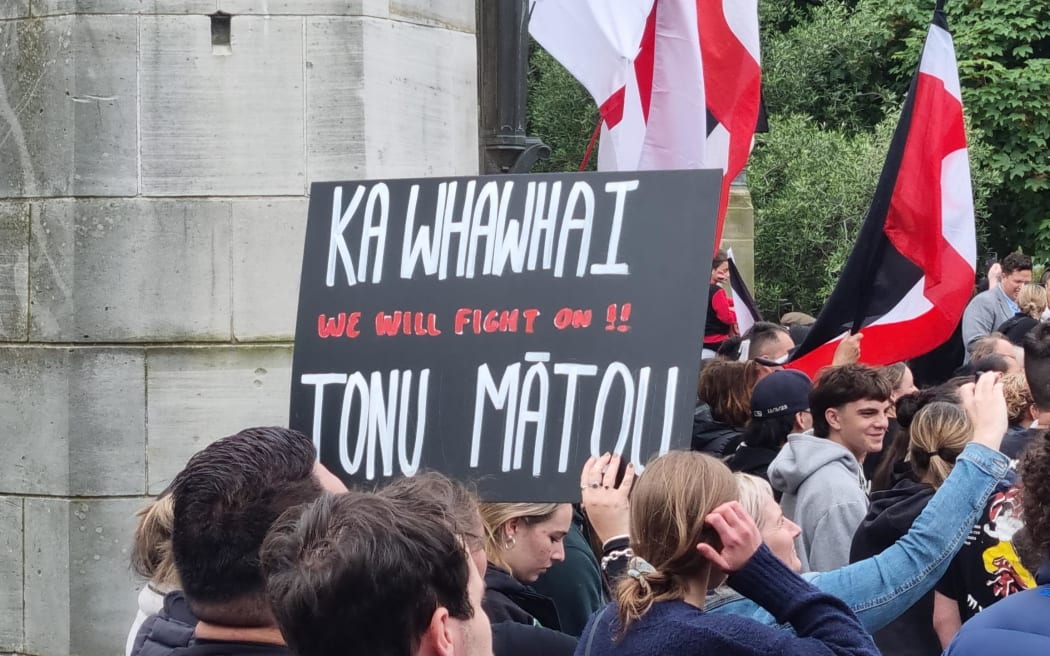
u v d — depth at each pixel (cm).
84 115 459
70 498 460
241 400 463
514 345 301
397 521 184
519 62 662
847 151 1636
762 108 820
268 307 464
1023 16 1886
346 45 466
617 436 290
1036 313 1038
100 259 460
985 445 331
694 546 248
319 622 179
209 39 462
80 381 460
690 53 632
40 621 467
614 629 250
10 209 473
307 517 187
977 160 1769
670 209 296
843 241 1597
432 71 494
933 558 323
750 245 1417
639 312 293
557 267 302
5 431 474
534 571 336
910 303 628
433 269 311
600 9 655
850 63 1867
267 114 464
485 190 311
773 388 477
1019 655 235
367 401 310
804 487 425
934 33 637
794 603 248
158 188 461
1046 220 1894
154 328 461
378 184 319
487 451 299
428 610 182
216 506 217
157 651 261
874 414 442
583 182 303
